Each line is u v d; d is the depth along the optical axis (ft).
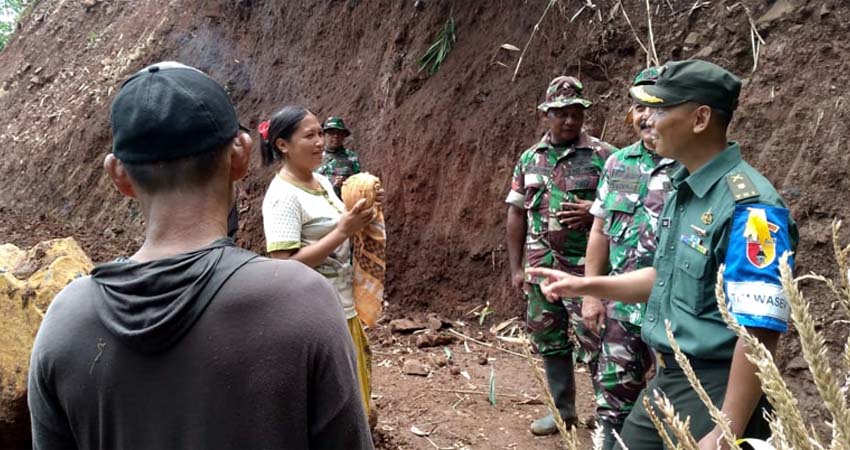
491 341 16.19
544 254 11.73
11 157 35.32
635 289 6.77
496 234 17.65
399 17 22.70
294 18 27.14
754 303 5.24
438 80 20.40
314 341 3.31
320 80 25.12
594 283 6.61
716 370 5.96
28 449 9.62
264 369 3.23
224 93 3.71
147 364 3.25
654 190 9.23
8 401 9.19
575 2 17.83
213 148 3.53
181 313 3.23
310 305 3.37
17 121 37.22
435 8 21.49
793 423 2.69
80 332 3.34
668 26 15.92
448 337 16.24
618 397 9.52
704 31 15.25
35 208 32.63
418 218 19.29
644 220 9.29
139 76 3.60
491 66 19.31
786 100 13.33
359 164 20.18
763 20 14.37
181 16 32.76
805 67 13.42
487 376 14.24
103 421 3.31
